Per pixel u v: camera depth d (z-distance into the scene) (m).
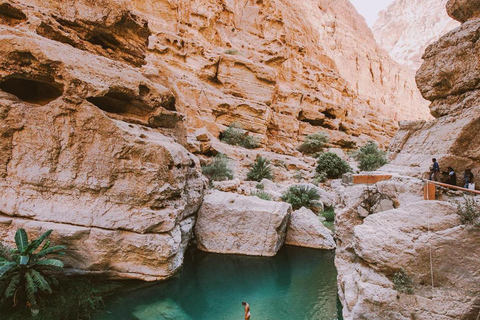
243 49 36.38
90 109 7.93
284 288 8.88
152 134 9.87
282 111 36.03
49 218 7.64
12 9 8.66
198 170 12.20
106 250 7.87
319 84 46.34
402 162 10.41
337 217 8.81
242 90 31.28
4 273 5.86
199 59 30.81
